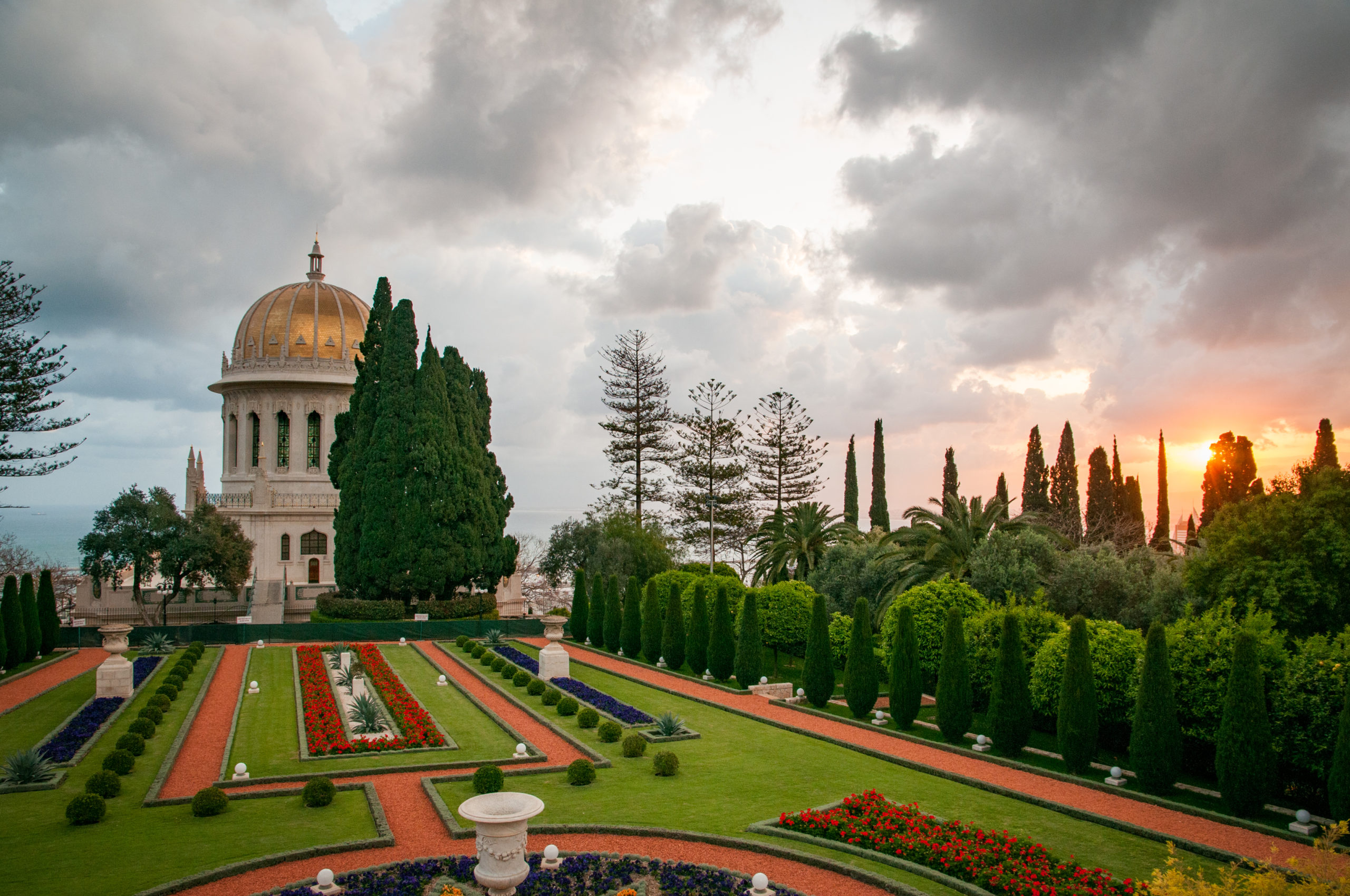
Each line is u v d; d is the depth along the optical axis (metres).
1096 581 32.62
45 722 29.19
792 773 23.77
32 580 43.44
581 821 19.69
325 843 18.08
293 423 75.12
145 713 27.77
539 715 30.00
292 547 72.44
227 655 44.75
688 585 48.34
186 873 16.36
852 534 52.56
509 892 14.62
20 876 16.12
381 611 56.50
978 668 29.55
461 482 59.50
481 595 62.25
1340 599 26.89
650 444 77.50
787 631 41.59
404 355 58.94
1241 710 20.41
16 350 39.25
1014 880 15.78
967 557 36.78
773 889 16.09
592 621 50.59
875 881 16.48
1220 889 11.83
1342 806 18.80
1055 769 24.47
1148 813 20.47
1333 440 46.47
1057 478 63.12
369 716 27.27
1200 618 26.28
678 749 26.28
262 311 77.19
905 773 23.95
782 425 74.25
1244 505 30.36
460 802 20.72
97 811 18.98
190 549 55.72
